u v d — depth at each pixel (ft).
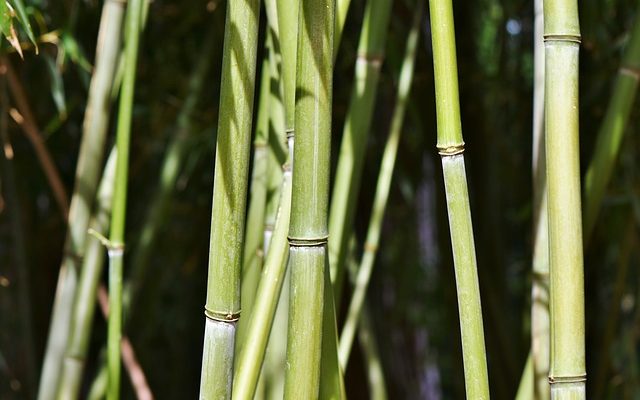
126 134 5.53
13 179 8.73
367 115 5.47
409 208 12.15
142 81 9.27
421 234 13.73
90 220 6.65
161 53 9.33
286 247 4.83
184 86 9.21
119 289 5.62
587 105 8.59
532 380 5.42
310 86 4.43
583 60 8.55
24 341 9.14
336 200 5.47
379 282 12.06
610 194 8.64
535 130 5.46
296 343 4.55
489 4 10.37
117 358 5.65
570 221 4.66
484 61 11.02
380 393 7.06
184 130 7.87
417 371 14.05
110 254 5.60
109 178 6.48
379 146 10.03
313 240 4.50
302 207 4.50
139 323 11.64
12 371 8.98
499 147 10.73
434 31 4.57
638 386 8.92
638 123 8.41
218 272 4.59
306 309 4.53
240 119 4.51
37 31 6.84
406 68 6.30
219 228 4.57
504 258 9.84
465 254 4.63
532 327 5.45
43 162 6.79
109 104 6.40
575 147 4.66
